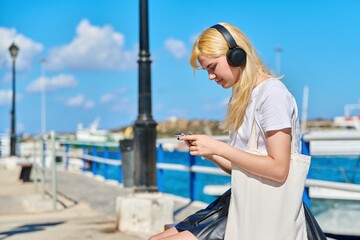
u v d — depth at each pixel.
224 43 2.43
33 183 13.23
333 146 9.34
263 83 2.40
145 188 6.34
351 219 10.65
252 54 2.44
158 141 9.37
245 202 2.37
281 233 2.35
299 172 2.37
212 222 2.51
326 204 10.94
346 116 47.12
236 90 2.49
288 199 2.36
